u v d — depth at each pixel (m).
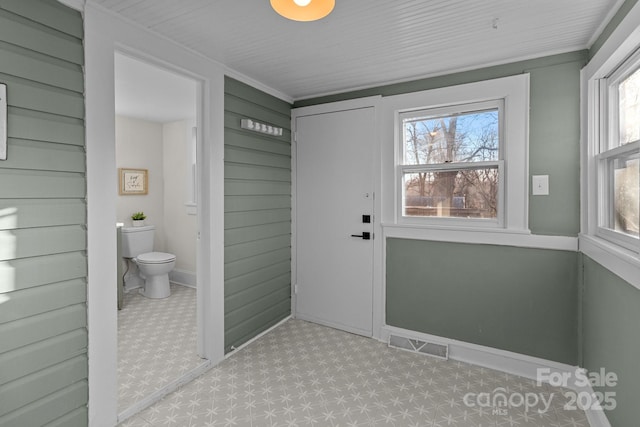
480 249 2.53
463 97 2.54
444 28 1.95
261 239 2.99
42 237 1.56
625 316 1.49
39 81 1.53
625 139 1.80
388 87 2.85
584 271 2.15
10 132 1.44
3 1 1.41
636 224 1.56
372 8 1.73
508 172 2.40
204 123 2.40
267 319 3.11
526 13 1.78
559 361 2.30
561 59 2.23
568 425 1.86
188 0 1.68
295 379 2.31
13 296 1.47
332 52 2.27
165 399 2.08
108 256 1.80
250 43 2.15
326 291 3.22
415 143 2.81
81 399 1.71
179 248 4.53
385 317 2.93
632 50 1.64
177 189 4.49
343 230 3.10
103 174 1.77
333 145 3.12
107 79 1.78
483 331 2.54
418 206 2.80
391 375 2.37
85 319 1.73
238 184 2.71
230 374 2.38
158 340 2.84
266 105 2.99
